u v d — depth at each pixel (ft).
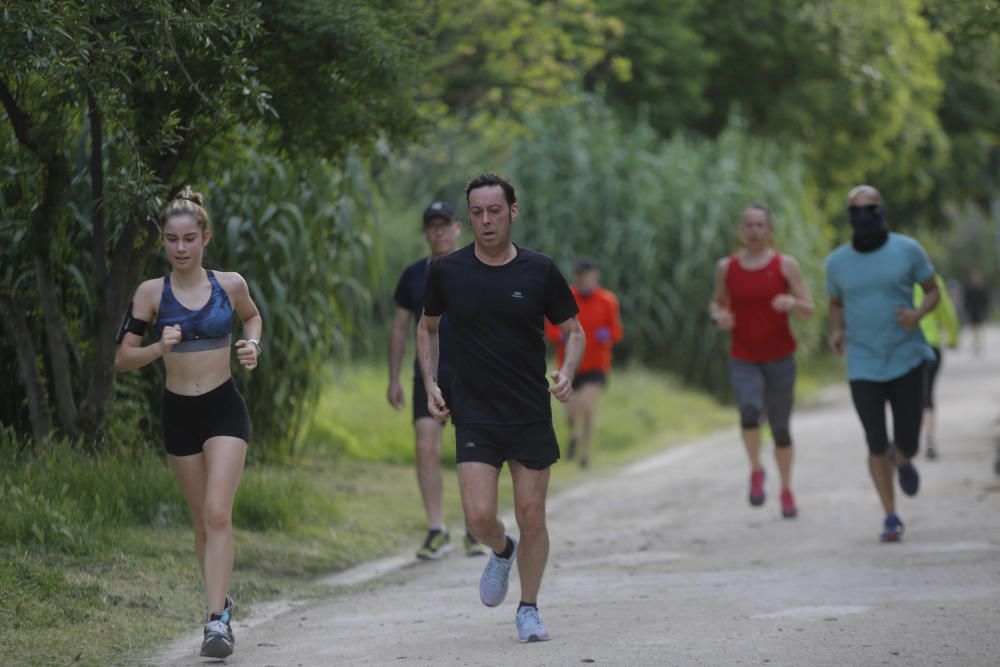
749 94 327.47
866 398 100.22
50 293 98.94
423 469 103.86
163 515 93.20
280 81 91.25
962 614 69.62
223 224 124.88
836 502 123.24
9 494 82.58
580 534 114.11
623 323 257.14
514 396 66.80
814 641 64.69
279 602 82.99
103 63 75.87
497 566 69.46
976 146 380.17
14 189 102.63
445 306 68.18
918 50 310.65
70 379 106.63
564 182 260.42
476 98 232.32
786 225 263.29
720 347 258.57
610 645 65.51
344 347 139.54
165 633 71.56
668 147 273.54
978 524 104.58
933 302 100.73
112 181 80.69
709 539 106.42
